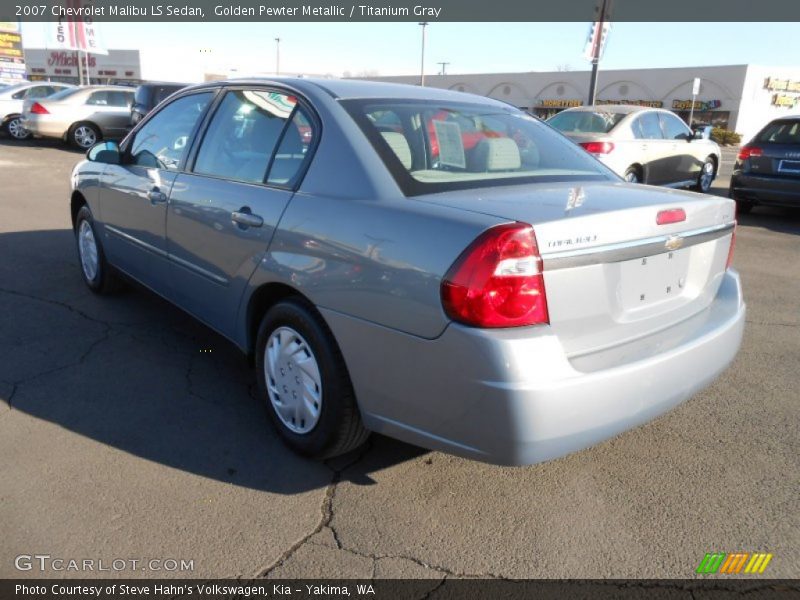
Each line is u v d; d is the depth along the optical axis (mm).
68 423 3217
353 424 2732
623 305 2498
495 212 2309
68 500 2637
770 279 6480
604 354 2400
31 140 17812
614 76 46844
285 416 3014
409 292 2318
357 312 2506
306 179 2885
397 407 2457
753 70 41906
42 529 2465
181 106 4066
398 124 2957
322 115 2969
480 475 2922
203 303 3605
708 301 3000
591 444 2350
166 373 3803
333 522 2578
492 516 2643
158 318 4676
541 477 2920
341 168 2768
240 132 3438
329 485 2814
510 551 2449
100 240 4812
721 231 2941
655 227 2537
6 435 3086
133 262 4367
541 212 2312
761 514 2697
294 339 2900
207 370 3869
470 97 3611
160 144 4094
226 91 3686
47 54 46656
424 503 2715
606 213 2355
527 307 2182
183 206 3586
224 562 2346
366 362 2512
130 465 2895
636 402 2396
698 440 3275
